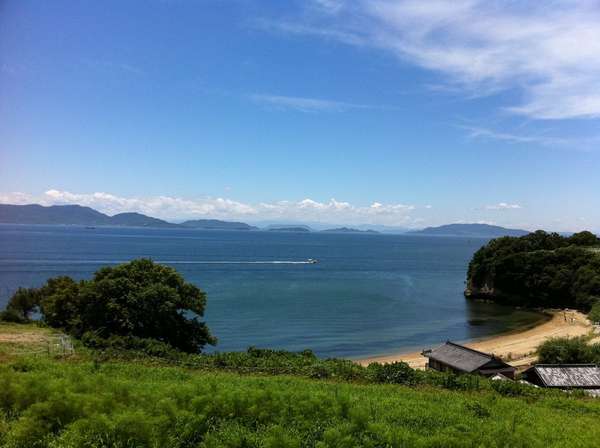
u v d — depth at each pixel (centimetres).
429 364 5281
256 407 1747
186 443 1498
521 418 2331
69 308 4334
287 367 3434
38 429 1390
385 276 15750
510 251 12462
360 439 1659
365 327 7875
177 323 4309
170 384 2069
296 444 1509
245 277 13812
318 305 9619
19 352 3086
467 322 8956
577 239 13350
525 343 7025
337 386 2758
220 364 3444
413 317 9056
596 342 6412
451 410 2311
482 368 4591
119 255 18512
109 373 2544
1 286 10362
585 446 1866
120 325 3975
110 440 1391
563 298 10869
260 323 7738
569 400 3167
